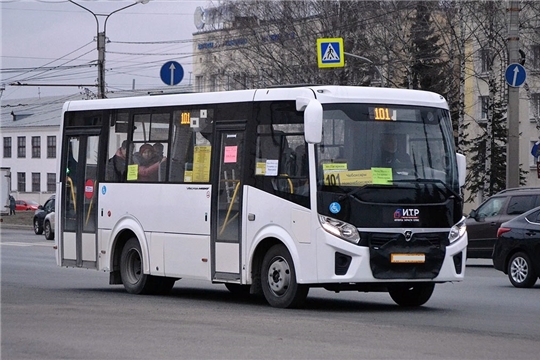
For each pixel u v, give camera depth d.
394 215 15.16
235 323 13.37
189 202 17.33
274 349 10.87
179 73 38.72
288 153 15.50
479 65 57.34
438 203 15.54
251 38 55.69
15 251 35.00
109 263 19.11
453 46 50.94
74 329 12.56
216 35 60.81
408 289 16.69
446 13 48.41
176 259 17.58
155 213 18.09
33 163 112.50
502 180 56.09
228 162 16.61
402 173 15.38
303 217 15.14
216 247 16.72
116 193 19.02
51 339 11.59
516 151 31.03
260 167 15.96
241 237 16.17
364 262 14.92
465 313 15.34
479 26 48.31
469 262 30.84
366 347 11.12
